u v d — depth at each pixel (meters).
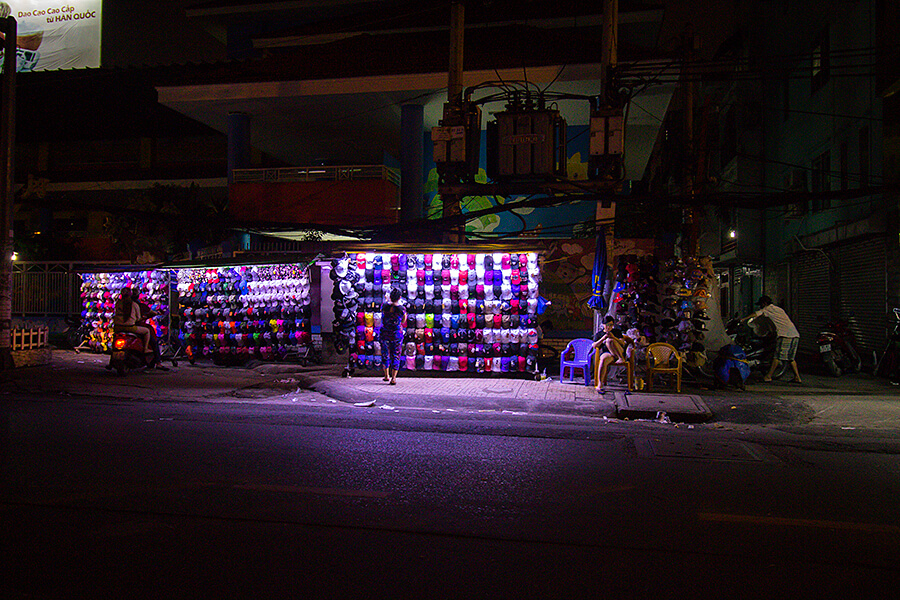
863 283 15.23
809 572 3.78
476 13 21.25
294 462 6.31
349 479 5.71
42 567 3.77
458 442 7.37
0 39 13.14
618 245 15.40
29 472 5.83
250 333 14.50
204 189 32.38
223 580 3.60
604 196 11.19
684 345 12.15
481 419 9.08
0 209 13.02
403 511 4.84
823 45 18.12
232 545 4.13
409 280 12.70
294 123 21.17
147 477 5.69
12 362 13.27
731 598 3.43
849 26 16.14
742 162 24.45
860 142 15.40
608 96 11.73
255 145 24.20
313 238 19.94
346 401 10.56
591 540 4.27
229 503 4.98
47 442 7.11
